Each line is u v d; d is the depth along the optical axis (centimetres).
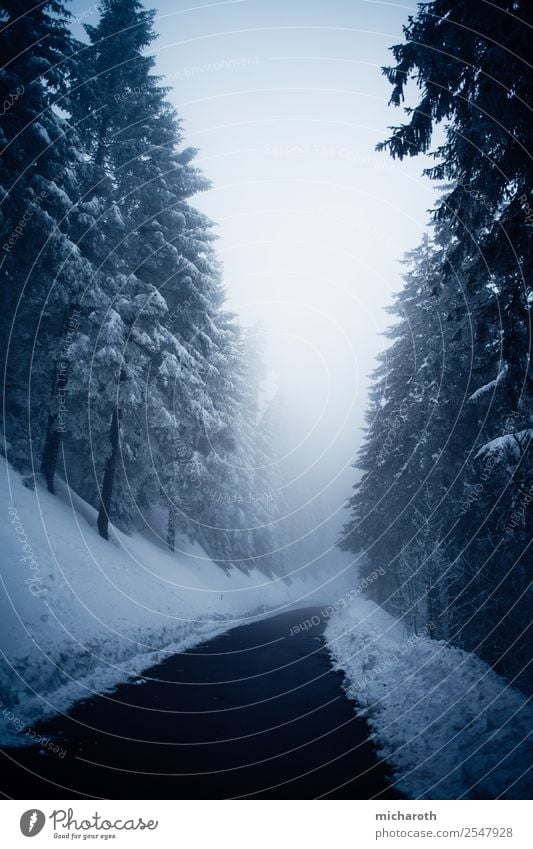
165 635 1422
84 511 1788
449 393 1608
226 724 752
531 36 636
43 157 1443
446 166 890
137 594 1559
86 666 918
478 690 741
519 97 684
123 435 1831
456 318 976
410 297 2264
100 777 525
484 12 696
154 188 1769
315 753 645
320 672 1217
